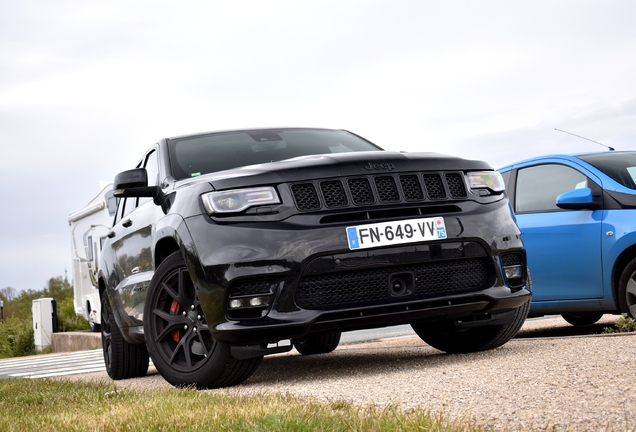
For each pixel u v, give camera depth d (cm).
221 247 424
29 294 5897
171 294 472
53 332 2141
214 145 553
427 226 437
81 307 1938
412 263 431
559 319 892
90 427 316
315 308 421
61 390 518
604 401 285
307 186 433
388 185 443
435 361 482
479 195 466
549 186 677
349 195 433
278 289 417
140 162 616
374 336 966
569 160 670
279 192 430
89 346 1702
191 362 461
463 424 262
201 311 453
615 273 619
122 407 364
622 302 610
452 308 442
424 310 434
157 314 482
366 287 429
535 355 432
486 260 456
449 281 445
